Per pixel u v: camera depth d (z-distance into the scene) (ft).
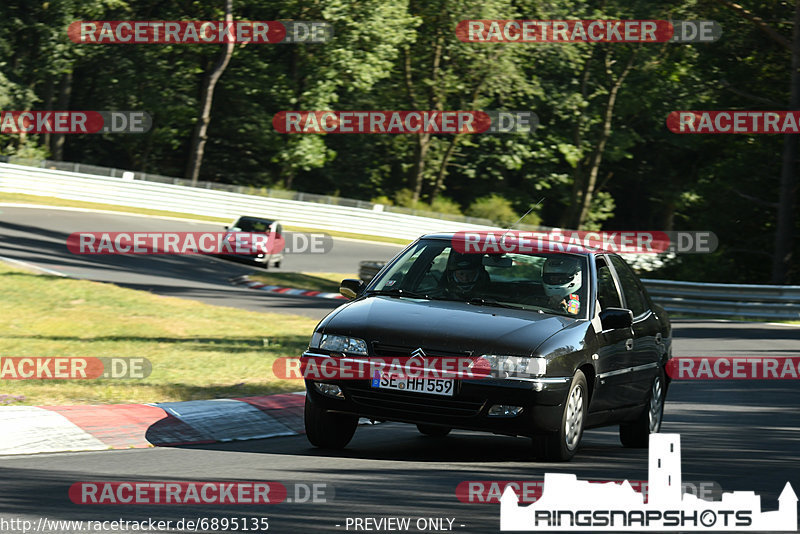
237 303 149.69
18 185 310.45
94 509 36.04
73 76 400.47
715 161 270.87
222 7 384.27
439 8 404.98
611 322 55.01
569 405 50.72
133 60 393.70
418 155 441.27
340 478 43.96
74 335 96.84
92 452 49.83
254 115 414.41
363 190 454.40
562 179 458.09
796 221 239.30
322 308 151.53
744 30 246.27
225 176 438.81
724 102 257.55
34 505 36.19
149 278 180.55
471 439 61.21
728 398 86.94
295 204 346.54
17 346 86.58
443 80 422.82
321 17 378.12
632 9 277.44
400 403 49.42
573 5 399.44
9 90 360.07
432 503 39.14
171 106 392.06
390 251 315.17
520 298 54.85
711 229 254.68
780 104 245.24
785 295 177.58
